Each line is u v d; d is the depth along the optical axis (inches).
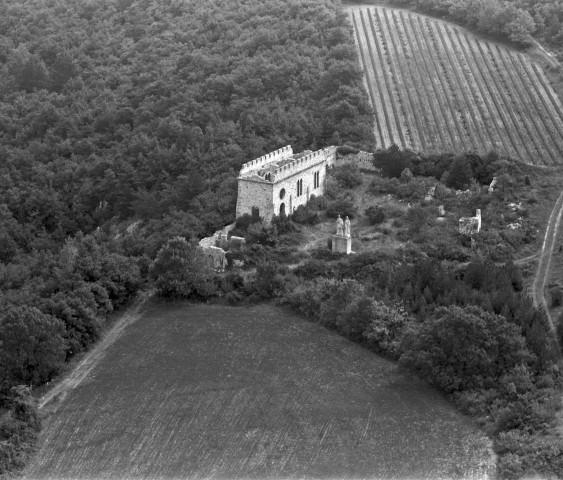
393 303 6382.9
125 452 5408.5
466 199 7770.7
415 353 5856.3
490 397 5561.0
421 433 5403.5
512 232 7293.3
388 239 7313.0
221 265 7121.1
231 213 7691.9
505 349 5748.0
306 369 6023.6
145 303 6884.8
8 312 6299.2
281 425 5531.5
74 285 6820.9
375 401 5689.0
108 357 6318.9
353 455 5260.8
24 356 6063.0
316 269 6919.3
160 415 5693.9
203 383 5954.7
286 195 7554.1
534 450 5059.1
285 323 6515.8
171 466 5270.7
